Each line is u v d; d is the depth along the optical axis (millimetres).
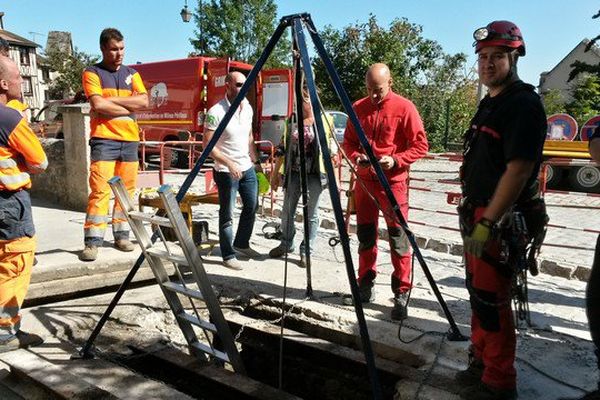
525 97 2410
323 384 3803
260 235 6871
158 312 4199
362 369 3590
